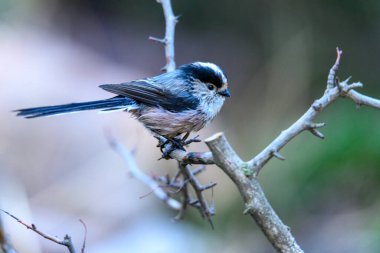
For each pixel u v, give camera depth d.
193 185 6.89
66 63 17.33
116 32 19.78
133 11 20.28
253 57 18.28
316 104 5.01
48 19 19.23
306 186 12.74
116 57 18.97
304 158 12.95
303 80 15.90
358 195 12.37
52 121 13.77
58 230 11.74
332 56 16.41
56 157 13.22
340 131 12.67
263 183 13.05
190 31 19.70
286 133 4.93
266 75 16.95
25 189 12.41
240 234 12.79
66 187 12.68
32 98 15.05
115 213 12.34
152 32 19.97
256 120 15.95
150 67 18.89
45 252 10.91
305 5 16.70
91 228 11.93
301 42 16.25
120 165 13.17
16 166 12.80
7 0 18.94
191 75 8.46
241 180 4.80
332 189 12.56
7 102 14.65
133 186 12.88
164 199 7.71
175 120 8.24
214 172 13.67
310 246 12.01
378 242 11.41
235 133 16.00
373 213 11.93
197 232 12.54
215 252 12.37
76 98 15.57
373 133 12.34
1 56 17.08
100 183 12.85
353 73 16.30
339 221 12.10
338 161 12.48
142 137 13.71
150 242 11.79
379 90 15.92
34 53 17.48
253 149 15.02
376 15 16.41
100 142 13.58
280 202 12.80
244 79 17.80
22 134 13.45
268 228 4.84
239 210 13.10
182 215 7.45
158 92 8.28
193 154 5.27
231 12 19.20
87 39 19.25
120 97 8.32
